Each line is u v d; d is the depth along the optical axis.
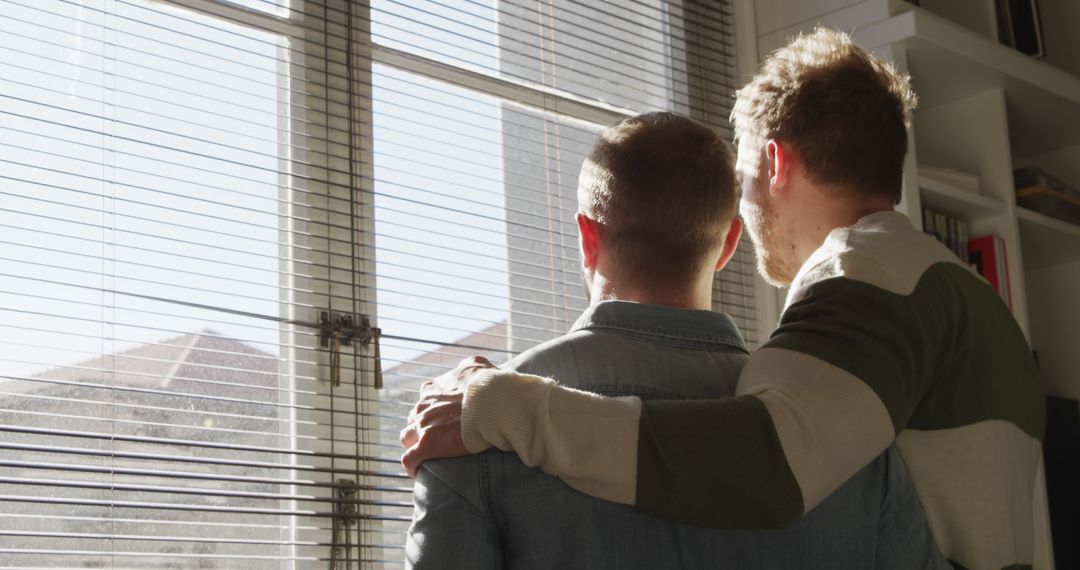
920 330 1.08
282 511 1.71
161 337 1.70
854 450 1.00
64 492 1.56
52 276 1.60
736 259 2.66
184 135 1.76
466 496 1.00
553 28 2.33
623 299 1.15
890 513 1.11
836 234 1.19
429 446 1.02
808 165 1.31
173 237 1.75
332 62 2.01
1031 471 1.19
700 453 0.96
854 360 1.02
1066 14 3.47
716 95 2.75
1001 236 2.76
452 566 0.98
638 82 2.62
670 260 1.14
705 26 2.69
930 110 2.89
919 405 1.14
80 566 1.55
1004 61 2.67
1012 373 1.18
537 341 2.22
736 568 1.01
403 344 2.00
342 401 1.89
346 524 1.82
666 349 1.10
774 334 1.11
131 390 1.64
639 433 0.97
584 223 1.18
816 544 1.04
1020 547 1.15
